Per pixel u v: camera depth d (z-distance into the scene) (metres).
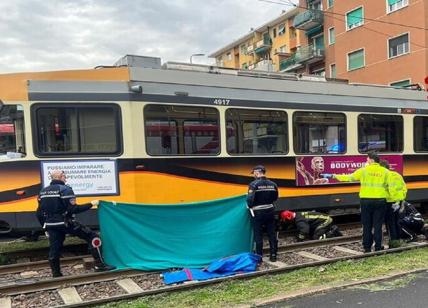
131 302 5.72
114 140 8.30
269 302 5.57
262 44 62.56
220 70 9.73
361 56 35.00
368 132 11.12
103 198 8.17
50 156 8.02
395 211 8.86
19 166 7.92
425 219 12.26
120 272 7.02
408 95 11.91
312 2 45.94
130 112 8.38
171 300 5.76
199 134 9.02
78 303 5.57
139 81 8.54
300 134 10.18
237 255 7.45
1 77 8.07
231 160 9.30
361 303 5.46
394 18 31.83
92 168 8.16
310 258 8.08
